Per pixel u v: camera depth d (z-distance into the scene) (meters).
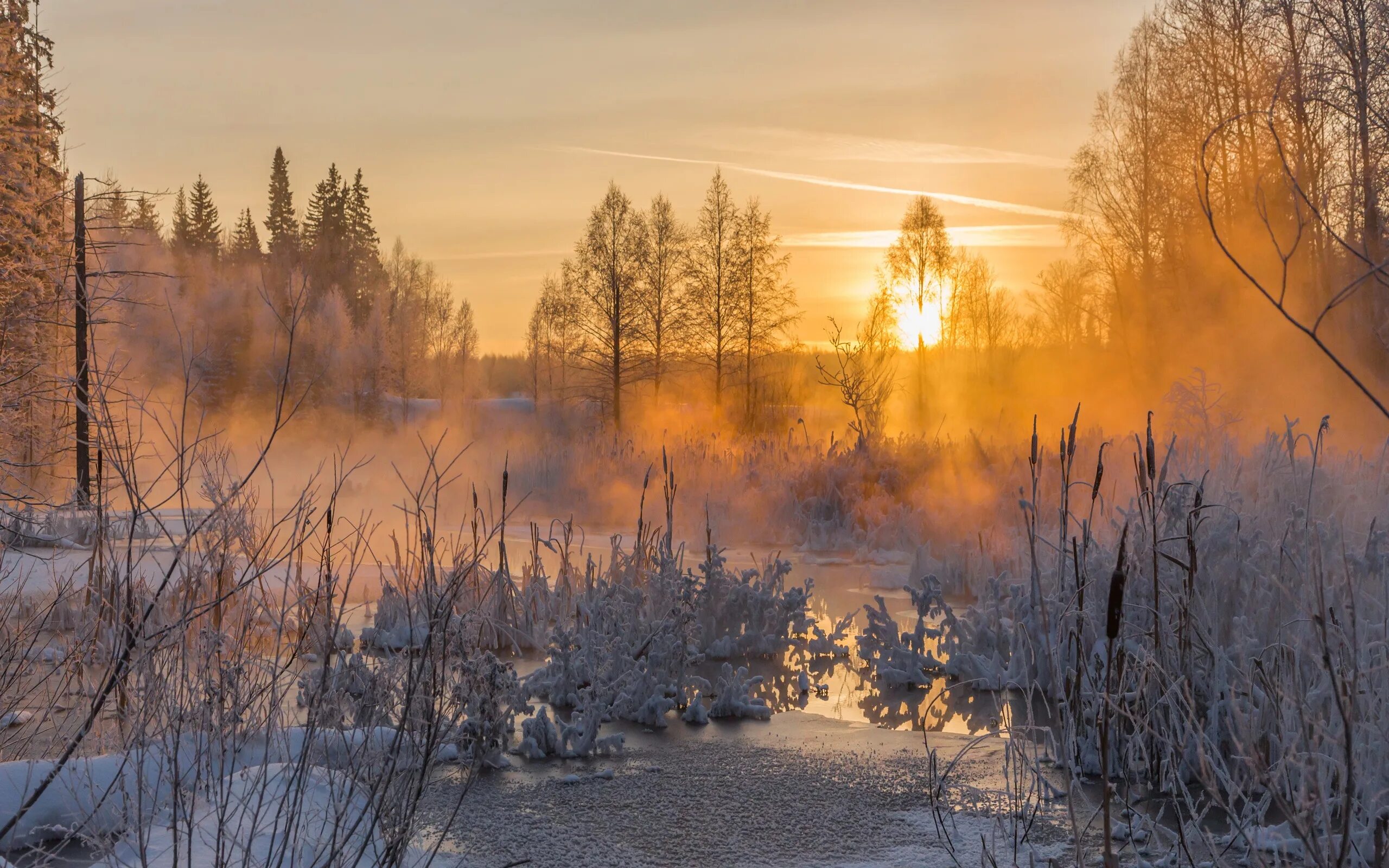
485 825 4.15
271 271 53.34
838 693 6.37
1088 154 32.16
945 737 5.41
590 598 7.42
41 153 10.95
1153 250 30.25
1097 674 4.81
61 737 4.23
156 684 3.48
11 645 4.51
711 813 4.30
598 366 40.88
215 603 3.50
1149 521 5.40
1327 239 20.92
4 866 3.40
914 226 48.00
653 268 41.12
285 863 3.21
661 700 5.72
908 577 10.32
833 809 4.34
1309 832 2.88
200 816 3.54
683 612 6.38
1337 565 4.61
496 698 5.00
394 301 75.81
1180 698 4.17
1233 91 23.69
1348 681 3.21
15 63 11.21
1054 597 5.58
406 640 6.46
